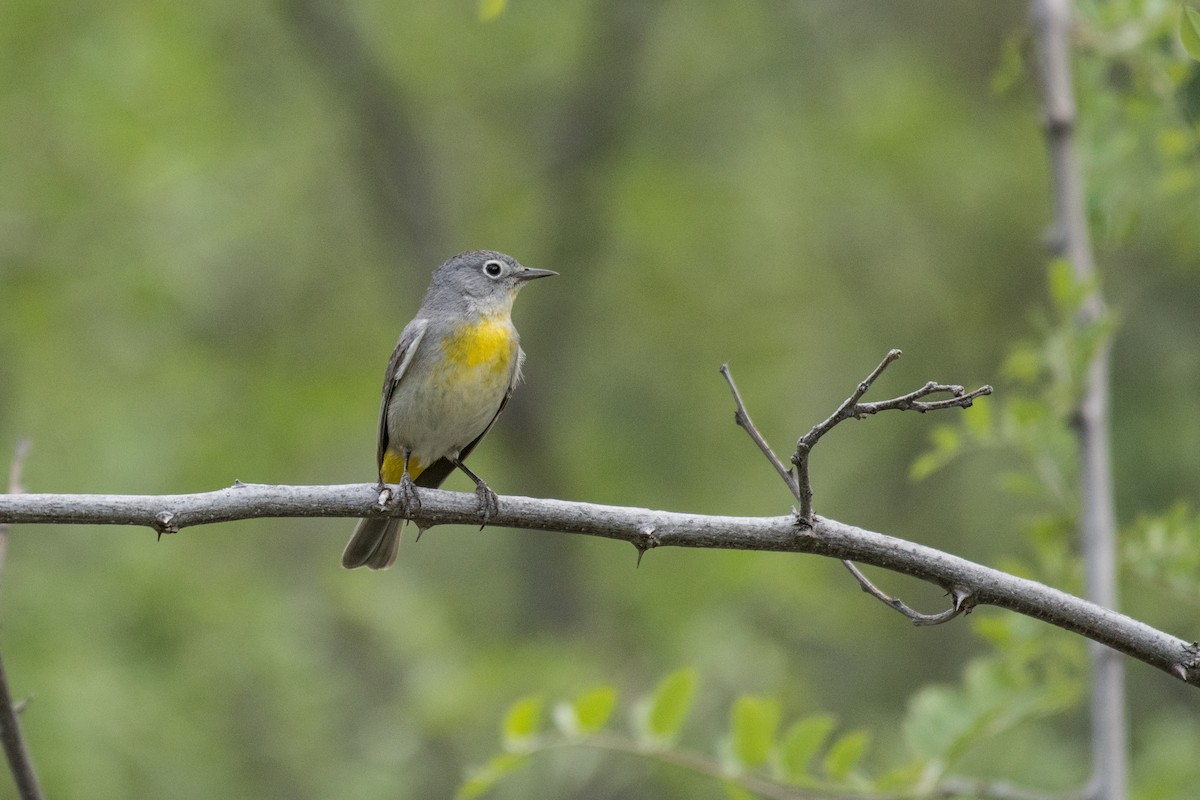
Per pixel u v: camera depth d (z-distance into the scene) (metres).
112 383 16.88
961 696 7.41
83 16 16.72
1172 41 8.01
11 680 12.80
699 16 19.88
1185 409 13.47
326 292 19.62
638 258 19.39
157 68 16.70
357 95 18.94
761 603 15.45
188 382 17.25
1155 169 8.62
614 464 18.22
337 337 19.39
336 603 16.05
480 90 20.03
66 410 16.09
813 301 19.17
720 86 19.64
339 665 16.77
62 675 12.92
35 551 14.84
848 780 6.83
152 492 15.53
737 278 19.34
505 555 19.31
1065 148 7.65
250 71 19.00
